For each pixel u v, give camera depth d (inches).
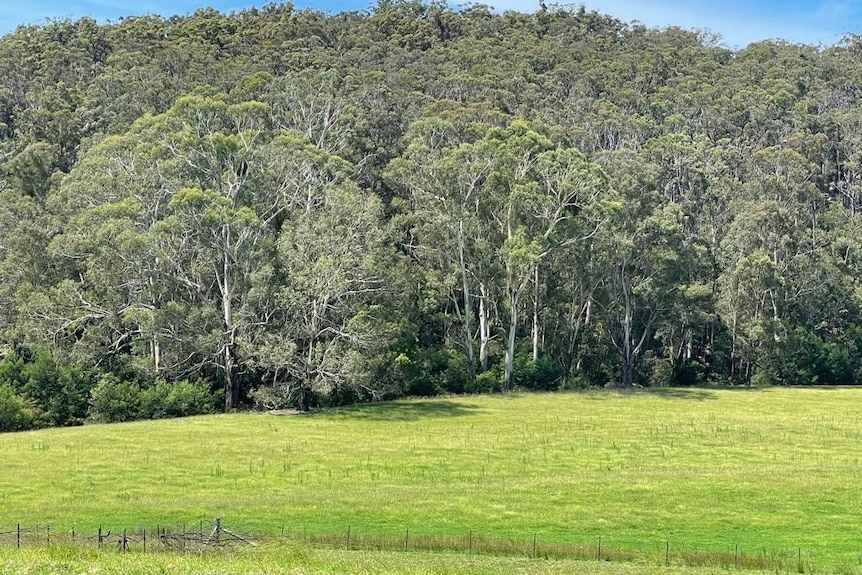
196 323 2696.9
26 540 1220.5
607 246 3513.8
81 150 3848.4
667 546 1188.5
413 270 3324.3
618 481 1633.9
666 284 3742.6
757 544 1246.3
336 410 2775.6
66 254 2807.6
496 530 1314.0
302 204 3120.1
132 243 2613.2
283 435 2261.3
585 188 3378.4
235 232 2822.3
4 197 3267.7
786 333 3892.7
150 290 2768.2
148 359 2726.4
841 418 2706.7
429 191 3366.1
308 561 1095.6
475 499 1492.4
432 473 1765.5
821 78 7219.5
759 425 2511.1
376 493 1542.8
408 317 3147.1
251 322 2736.2
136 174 2994.6
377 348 2812.5
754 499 1489.9
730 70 7234.3
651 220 3690.9
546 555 1202.0
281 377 2928.2
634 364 3882.9
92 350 2706.7
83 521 1349.7
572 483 1616.6
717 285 4097.0
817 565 1154.0
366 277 2787.9
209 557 1112.8
